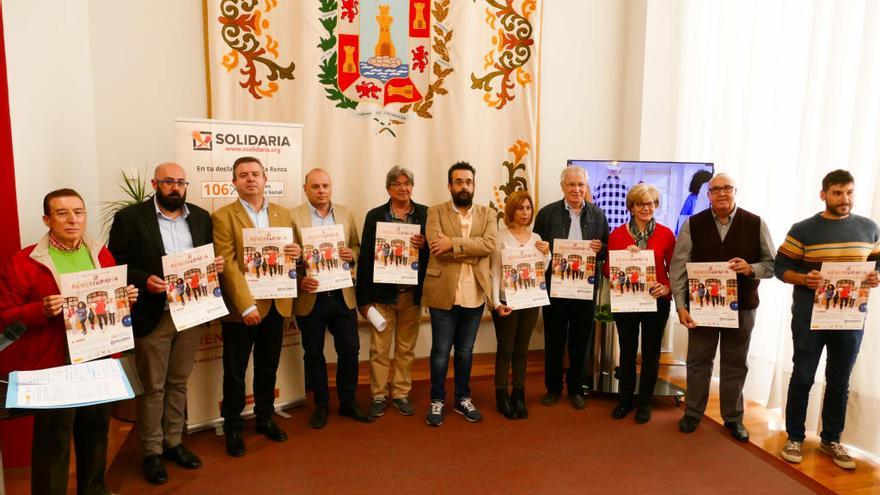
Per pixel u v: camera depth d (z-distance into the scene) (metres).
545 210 3.40
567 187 3.24
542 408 3.43
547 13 4.29
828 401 2.84
